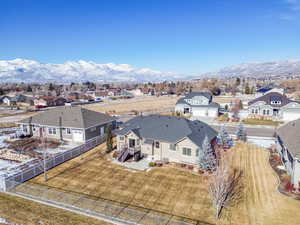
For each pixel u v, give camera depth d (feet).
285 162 83.25
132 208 58.90
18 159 95.09
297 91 377.91
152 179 76.07
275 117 185.26
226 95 389.80
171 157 92.89
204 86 485.97
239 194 66.03
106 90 538.88
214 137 103.60
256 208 58.85
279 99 190.60
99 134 130.62
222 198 58.44
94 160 94.02
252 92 383.04
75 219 54.34
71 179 76.18
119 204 60.80
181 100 229.25
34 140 123.13
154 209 58.49
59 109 137.08
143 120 112.47
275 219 54.13
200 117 203.72
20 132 134.21
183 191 67.87
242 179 75.82
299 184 66.74
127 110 252.21
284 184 71.05
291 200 62.39
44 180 75.20
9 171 82.99
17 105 312.71
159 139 93.35
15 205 60.29
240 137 123.95
